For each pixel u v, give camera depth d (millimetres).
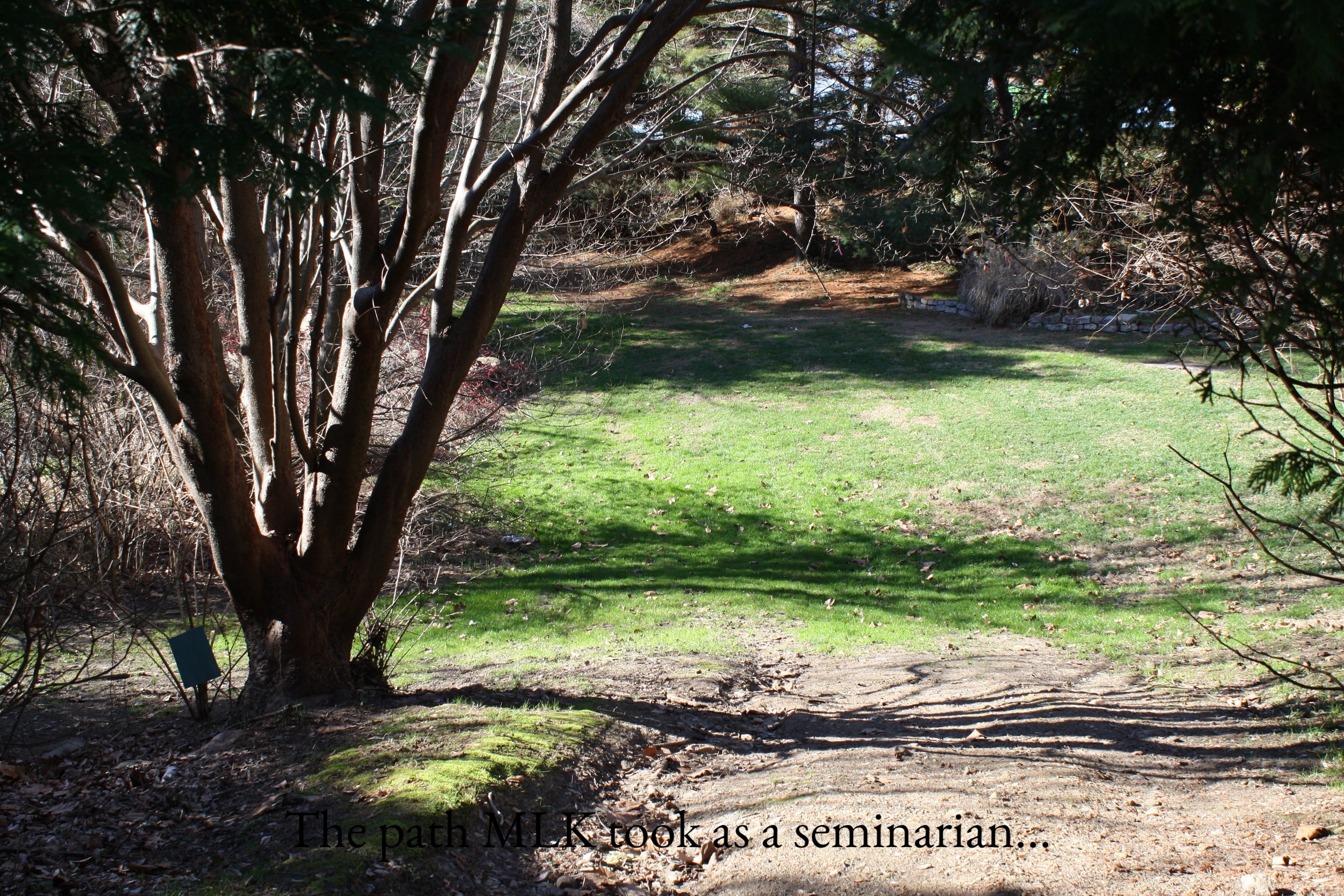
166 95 3592
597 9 11203
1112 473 15477
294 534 6441
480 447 17094
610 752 5785
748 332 25531
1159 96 2484
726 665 9258
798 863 4133
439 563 13125
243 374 6238
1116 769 5453
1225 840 3963
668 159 10352
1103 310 23578
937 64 2449
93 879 3627
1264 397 17844
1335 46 1935
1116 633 10336
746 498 15758
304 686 6332
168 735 5836
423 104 5461
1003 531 13969
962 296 26562
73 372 3080
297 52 3369
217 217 6000
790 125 11445
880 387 20812
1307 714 6328
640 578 12953
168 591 10336
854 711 7621
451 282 6512
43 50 2914
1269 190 2410
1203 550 12664
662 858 4375
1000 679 8562
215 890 3477
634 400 20875
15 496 5383
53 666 7801
